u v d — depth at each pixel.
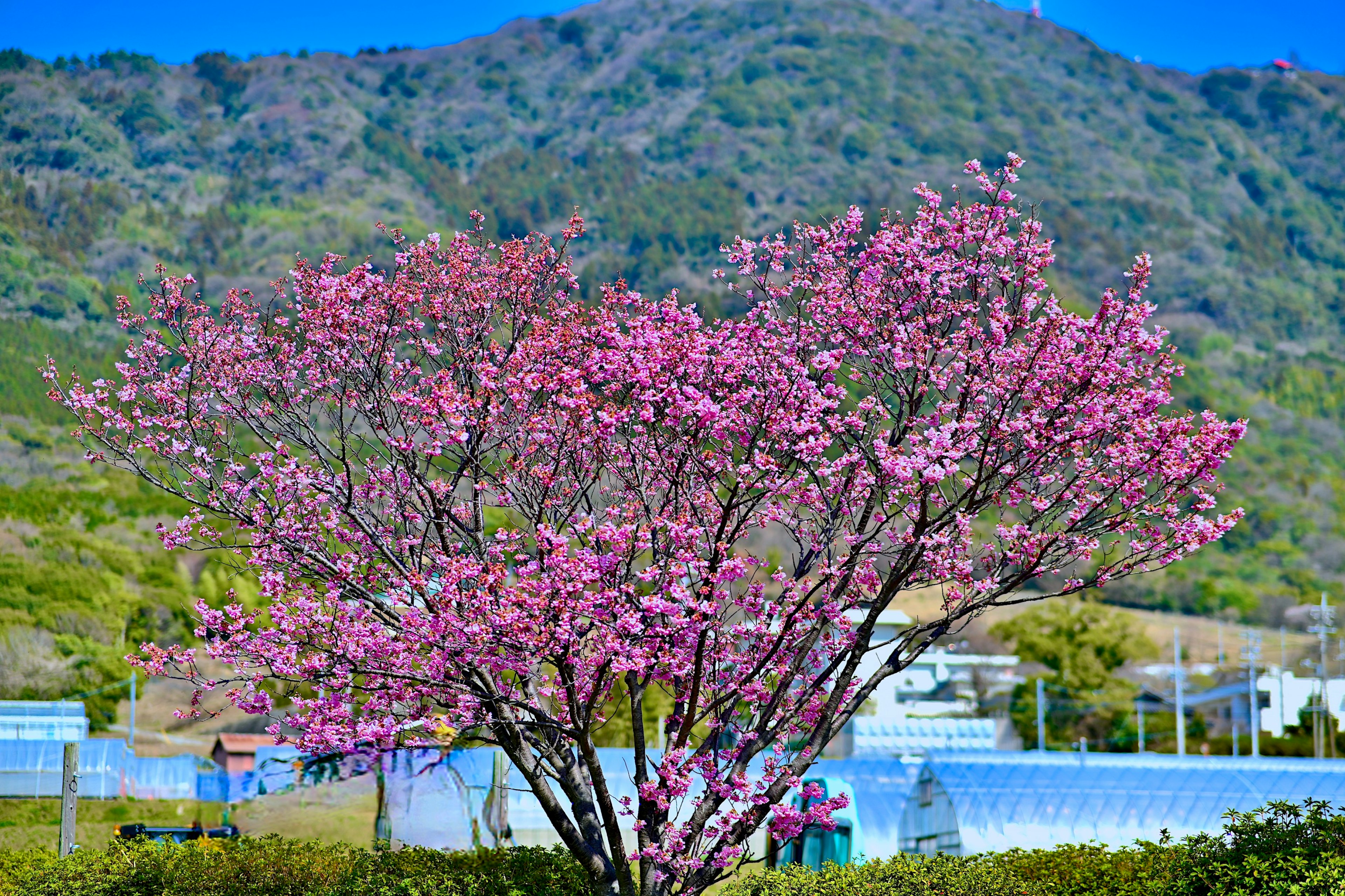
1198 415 12.25
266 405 13.12
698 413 11.40
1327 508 151.12
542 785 13.01
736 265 13.11
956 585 12.63
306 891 14.74
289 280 13.54
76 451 93.69
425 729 12.97
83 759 38.00
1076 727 70.81
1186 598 122.88
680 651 11.63
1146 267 11.84
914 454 11.38
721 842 12.41
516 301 13.44
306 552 12.32
